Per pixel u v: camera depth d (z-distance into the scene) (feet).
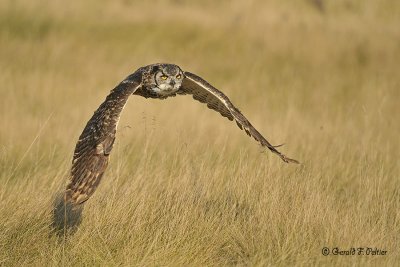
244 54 168.25
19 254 61.26
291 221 65.21
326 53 169.37
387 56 169.27
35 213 65.87
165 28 176.14
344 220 66.03
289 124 109.70
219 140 93.40
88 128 43.06
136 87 45.11
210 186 71.87
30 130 105.09
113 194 67.82
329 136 102.06
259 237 63.62
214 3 205.67
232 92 144.15
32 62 152.56
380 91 141.38
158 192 71.51
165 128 101.04
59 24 173.78
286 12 199.93
